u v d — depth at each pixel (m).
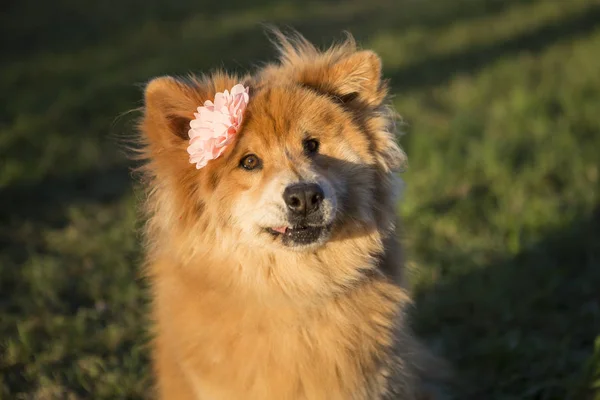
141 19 4.42
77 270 1.45
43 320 1.29
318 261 1.06
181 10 4.71
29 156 2.07
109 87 2.84
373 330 1.06
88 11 4.76
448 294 1.37
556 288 1.37
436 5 4.45
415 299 1.37
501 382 1.20
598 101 2.28
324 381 1.04
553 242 1.47
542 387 1.17
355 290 1.07
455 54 3.13
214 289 1.05
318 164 1.06
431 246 1.49
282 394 1.04
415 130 2.14
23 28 4.29
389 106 1.12
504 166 1.76
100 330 1.28
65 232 1.59
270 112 1.06
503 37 3.38
